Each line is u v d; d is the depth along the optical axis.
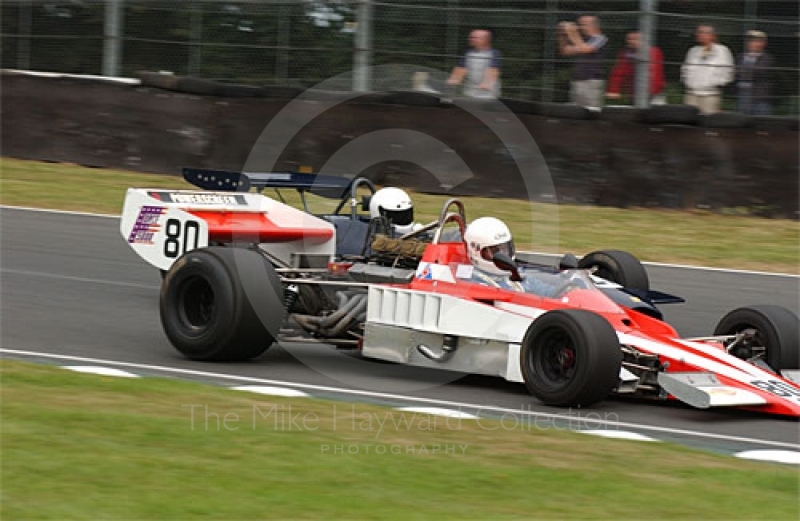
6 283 34.66
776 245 44.81
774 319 24.73
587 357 22.06
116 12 56.91
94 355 26.31
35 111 55.88
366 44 53.47
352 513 15.77
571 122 50.09
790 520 16.09
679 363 23.22
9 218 45.50
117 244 42.00
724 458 19.50
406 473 17.77
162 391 22.64
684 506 16.58
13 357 25.67
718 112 48.84
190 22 56.28
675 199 48.94
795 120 47.56
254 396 22.66
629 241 45.16
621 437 20.70
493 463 18.53
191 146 54.00
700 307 36.03
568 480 17.70
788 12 50.06
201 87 53.81
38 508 15.41
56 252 39.94
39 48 58.59
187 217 28.92
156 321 30.70
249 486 16.75
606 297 24.95
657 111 48.91
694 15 51.12
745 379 22.86
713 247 44.53
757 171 47.88
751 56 49.44
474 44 52.31
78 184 52.06
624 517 16.02
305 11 54.91
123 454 18.05
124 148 54.81
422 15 53.06
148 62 56.91
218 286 25.23
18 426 19.38
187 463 17.75
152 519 15.20
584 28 51.09
